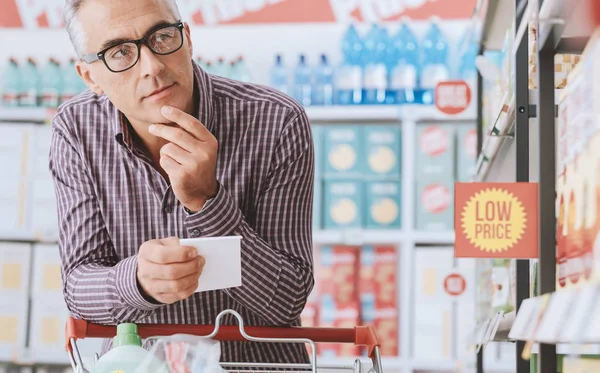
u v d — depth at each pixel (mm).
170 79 1631
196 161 1525
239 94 1902
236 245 1449
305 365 1433
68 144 1891
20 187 4648
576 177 1079
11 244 4617
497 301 2369
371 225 4621
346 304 4609
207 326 1518
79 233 1836
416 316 4523
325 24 5078
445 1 4996
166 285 1444
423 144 4594
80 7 1643
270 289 1670
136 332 1355
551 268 1184
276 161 1843
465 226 1399
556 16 1126
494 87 2508
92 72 1683
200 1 5102
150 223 1842
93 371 1269
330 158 4633
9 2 5188
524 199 1386
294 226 1839
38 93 4781
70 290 1734
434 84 4629
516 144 1731
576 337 761
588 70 1033
